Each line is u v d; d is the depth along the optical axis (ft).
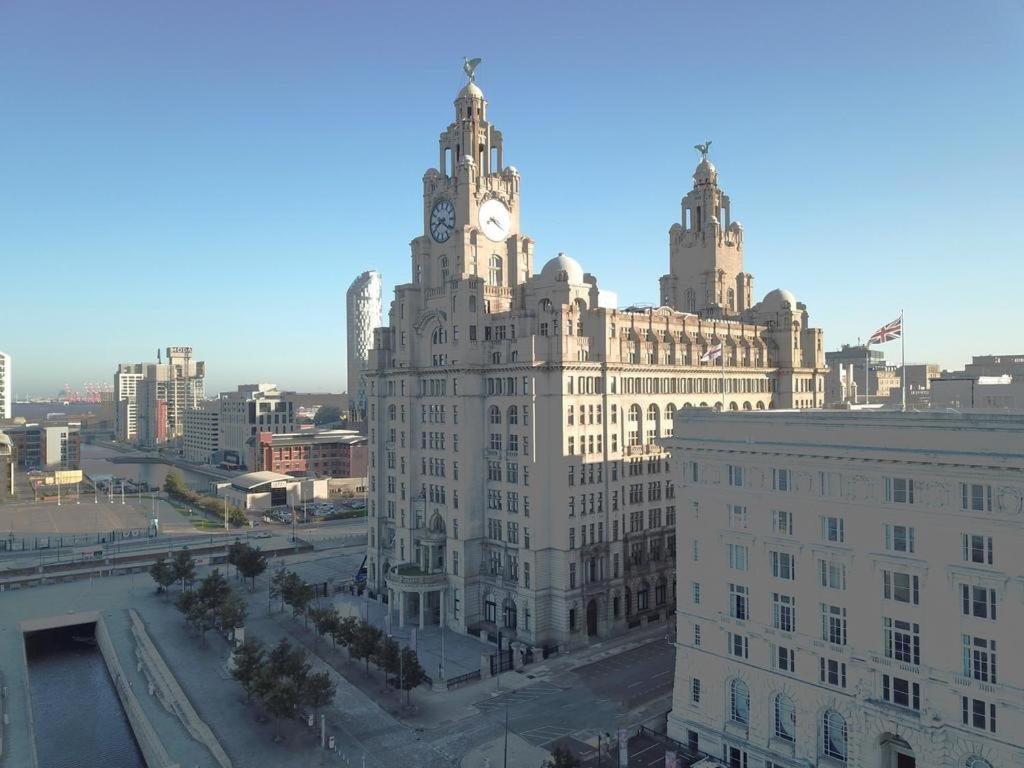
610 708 298.97
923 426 201.67
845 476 217.97
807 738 225.76
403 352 442.50
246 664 297.33
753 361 484.74
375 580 465.06
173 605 444.55
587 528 383.45
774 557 236.84
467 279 404.77
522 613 377.50
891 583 208.13
